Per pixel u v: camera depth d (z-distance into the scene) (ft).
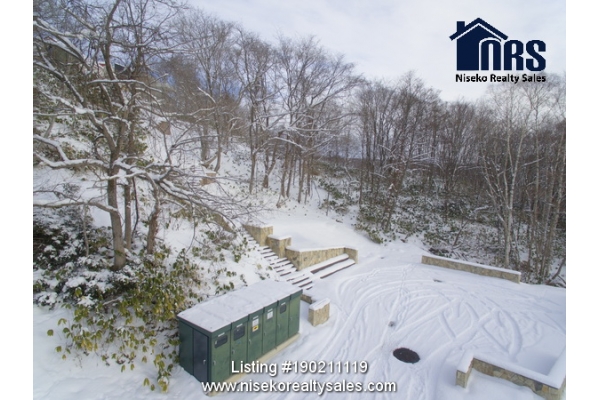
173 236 35.29
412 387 22.30
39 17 19.60
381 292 39.37
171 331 23.95
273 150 78.89
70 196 22.53
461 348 27.37
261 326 23.76
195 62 48.11
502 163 72.90
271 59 73.56
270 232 45.29
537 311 34.65
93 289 22.15
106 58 21.86
